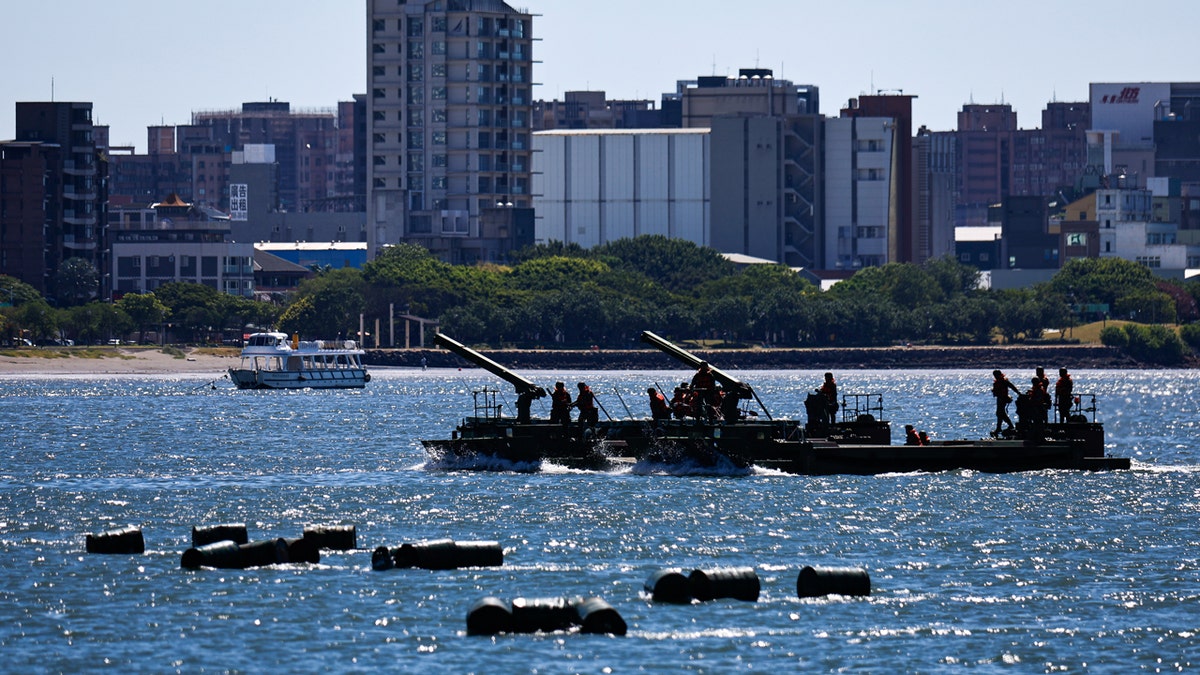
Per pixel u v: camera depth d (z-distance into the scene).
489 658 166.25
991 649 171.38
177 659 165.88
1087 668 165.25
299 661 165.12
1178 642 174.62
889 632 177.50
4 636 174.12
